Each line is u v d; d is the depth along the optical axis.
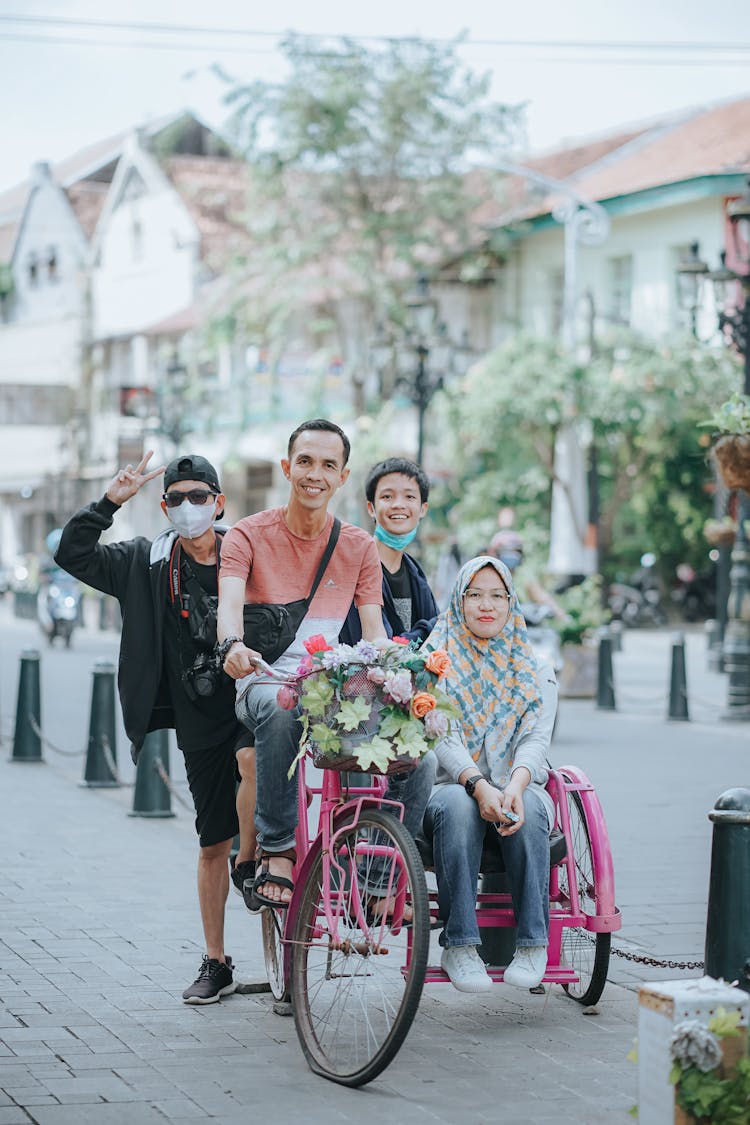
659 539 37.56
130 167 50.88
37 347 56.28
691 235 31.41
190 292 47.88
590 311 30.38
